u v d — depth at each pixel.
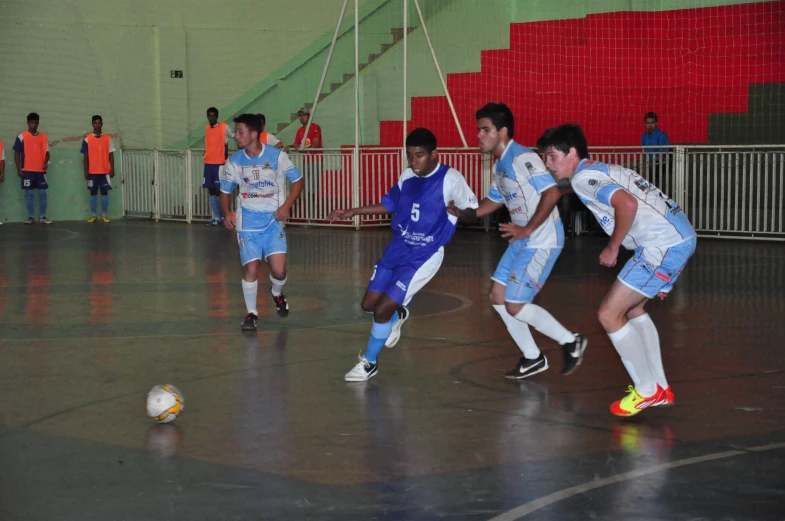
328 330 7.64
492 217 16.53
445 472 4.14
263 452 4.45
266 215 7.68
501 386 5.74
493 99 19.39
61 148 19.81
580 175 4.93
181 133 20.78
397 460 4.32
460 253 13.24
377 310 5.80
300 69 21.62
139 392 5.62
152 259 12.67
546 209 5.39
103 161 19.39
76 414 5.14
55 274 11.18
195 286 10.16
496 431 4.78
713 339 7.07
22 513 3.69
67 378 5.98
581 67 18.62
